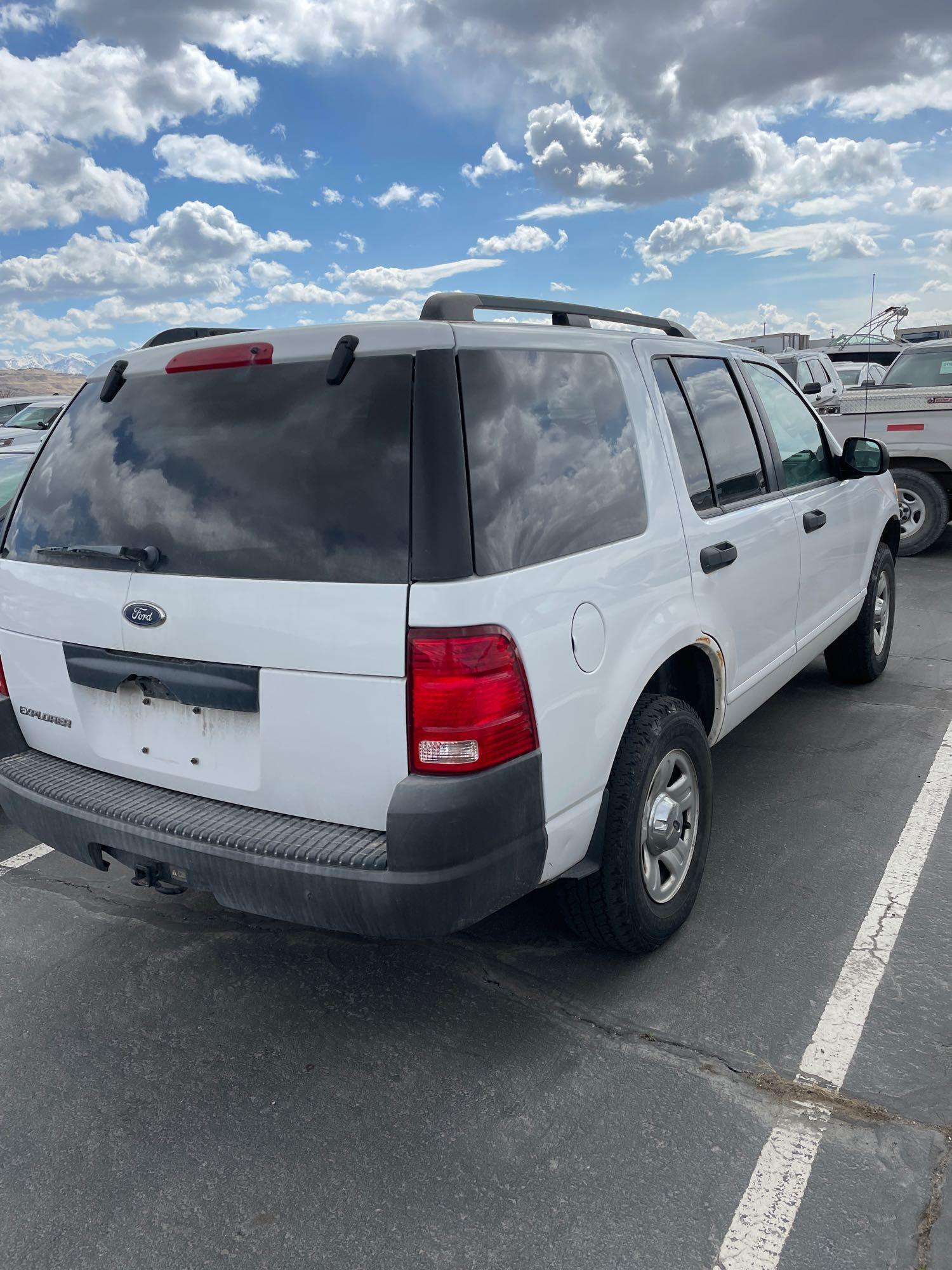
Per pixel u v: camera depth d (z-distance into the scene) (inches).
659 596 114.7
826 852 143.6
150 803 103.1
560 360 107.9
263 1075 102.6
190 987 118.8
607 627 104.0
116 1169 90.6
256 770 97.2
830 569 176.4
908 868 137.9
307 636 90.0
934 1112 92.4
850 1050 101.3
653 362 128.2
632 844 109.8
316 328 96.1
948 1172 85.2
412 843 86.4
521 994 114.0
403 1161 89.8
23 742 120.3
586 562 102.0
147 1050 107.6
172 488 100.7
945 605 284.8
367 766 90.0
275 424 95.4
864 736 187.2
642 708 114.8
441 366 90.0
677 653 129.3
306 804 94.8
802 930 124.0
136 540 102.2
